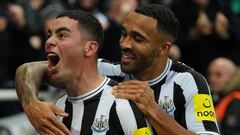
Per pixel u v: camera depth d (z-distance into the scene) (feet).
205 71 51.44
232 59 51.13
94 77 21.36
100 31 21.34
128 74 23.68
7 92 47.88
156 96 23.67
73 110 21.48
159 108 21.12
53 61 20.85
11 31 51.16
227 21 51.03
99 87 21.35
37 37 51.57
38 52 50.85
